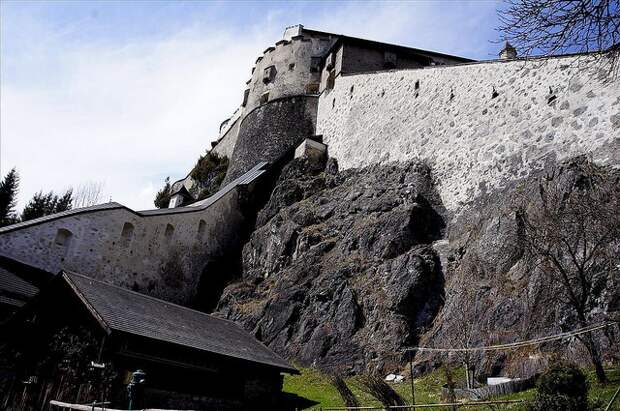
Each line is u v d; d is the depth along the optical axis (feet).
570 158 42.27
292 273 58.18
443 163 57.00
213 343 36.45
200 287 74.95
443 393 31.17
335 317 48.67
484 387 29.68
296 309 53.11
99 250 65.87
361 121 75.92
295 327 51.67
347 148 76.38
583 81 44.55
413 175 58.70
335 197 67.72
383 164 66.33
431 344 40.45
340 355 44.96
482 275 41.73
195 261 75.97
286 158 88.43
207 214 79.36
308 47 108.37
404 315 44.14
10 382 35.01
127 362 31.09
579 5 21.89
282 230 67.00
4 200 123.03
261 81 111.34
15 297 46.44
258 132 99.14
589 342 27.40
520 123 49.24
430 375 37.40
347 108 81.56
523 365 31.91
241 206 84.99
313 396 38.83
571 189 39.40
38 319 36.50
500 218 44.14
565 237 32.89
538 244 34.24
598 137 41.19
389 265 49.49
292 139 92.84
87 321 33.60
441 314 43.04
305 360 46.93
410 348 37.60
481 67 56.90
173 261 73.26
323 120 88.48
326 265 56.18
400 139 65.41
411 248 50.72
